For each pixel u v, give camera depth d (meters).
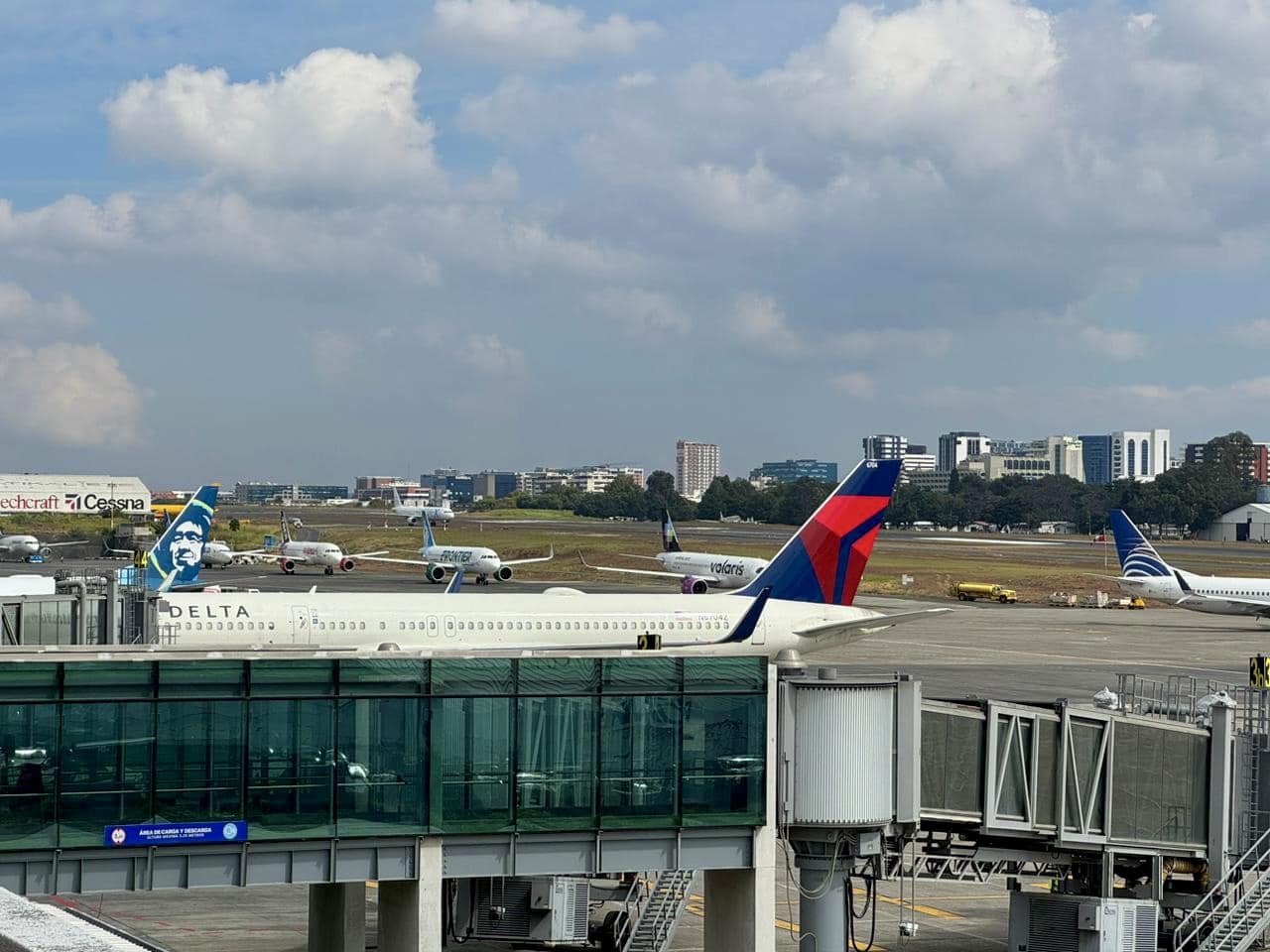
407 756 42.09
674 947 53.09
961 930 56.31
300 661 41.03
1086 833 48.97
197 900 60.69
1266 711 54.03
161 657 39.78
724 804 44.94
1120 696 60.25
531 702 43.16
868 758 46.03
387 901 43.72
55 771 38.97
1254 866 50.91
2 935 11.55
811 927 46.75
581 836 43.78
